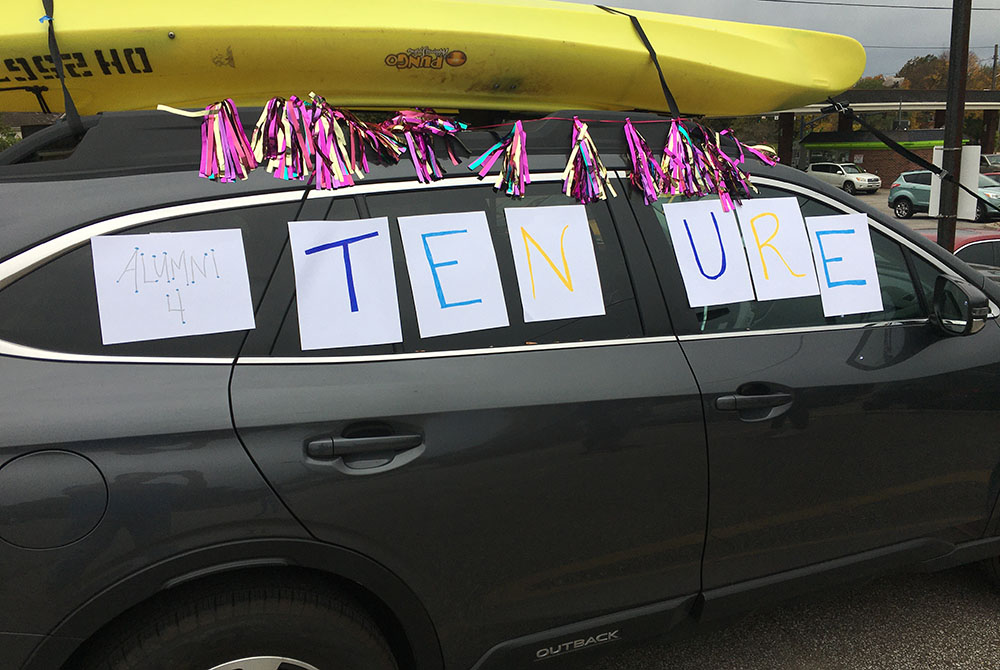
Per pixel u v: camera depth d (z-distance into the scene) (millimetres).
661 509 1851
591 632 1860
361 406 1540
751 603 2078
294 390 1513
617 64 2219
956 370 2217
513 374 1693
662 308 1904
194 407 1432
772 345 2006
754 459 1938
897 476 2182
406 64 2041
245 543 1442
